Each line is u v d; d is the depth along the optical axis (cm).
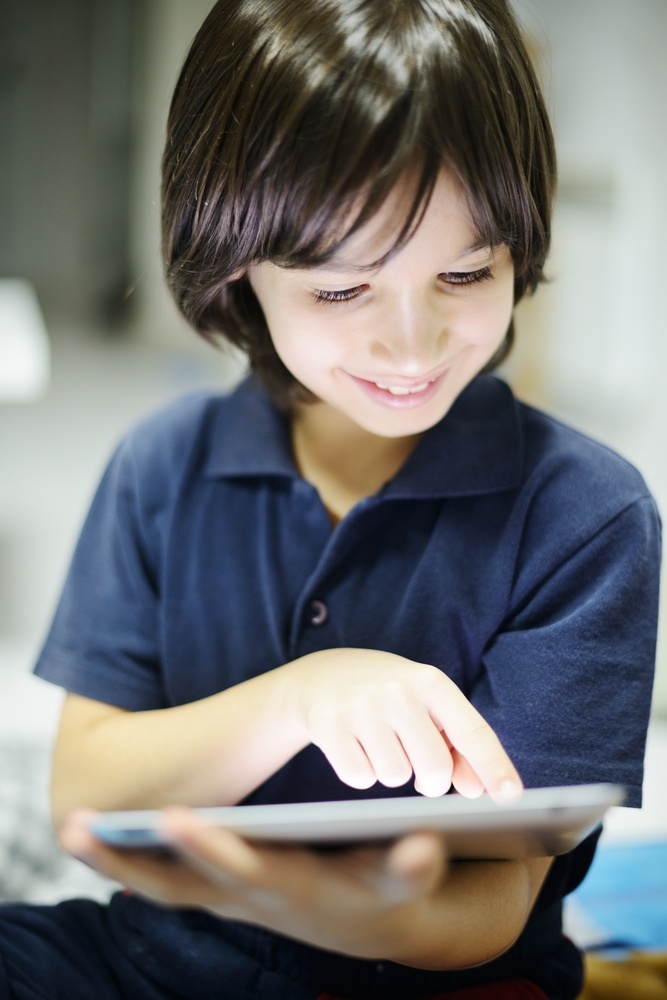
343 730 70
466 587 85
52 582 241
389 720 69
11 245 394
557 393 264
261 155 71
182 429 99
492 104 70
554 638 80
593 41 269
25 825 129
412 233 67
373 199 66
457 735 68
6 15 372
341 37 69
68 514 272
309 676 76
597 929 116
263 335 91
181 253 83
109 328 401
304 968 82
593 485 85
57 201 394
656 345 267
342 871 62
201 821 58
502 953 77
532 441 90
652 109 272
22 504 276
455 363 78
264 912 65
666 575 185
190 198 80
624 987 102
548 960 89
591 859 91
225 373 328
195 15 358
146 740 84
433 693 70
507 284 76
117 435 323
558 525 84
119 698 93
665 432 267
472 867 76
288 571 90
